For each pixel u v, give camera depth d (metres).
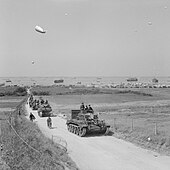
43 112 49.16
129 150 23.53
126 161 20.25
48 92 115.44
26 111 55.00
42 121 43.53
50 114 49.84
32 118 41.34
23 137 20.73
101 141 27.38
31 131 25.69
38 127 34.34
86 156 21.64
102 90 122.19
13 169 14.07
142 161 20.17
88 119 30.91
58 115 51.28
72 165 18.52
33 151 17.03
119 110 53.47
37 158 15.97
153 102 70.00
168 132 27.34
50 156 17.67
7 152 16.53
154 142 24.70
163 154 22.03
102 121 31.11
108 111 52.12
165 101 72.31
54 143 23.97
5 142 18.53
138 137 27.11
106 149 23.98
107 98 88.19
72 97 96.94
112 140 27.78
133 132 29.03
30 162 15.16
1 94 111.38
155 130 27.28
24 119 35.94
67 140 27.89
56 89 134.50
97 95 103.25
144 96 93.81
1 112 48.22
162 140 24.47
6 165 14.70
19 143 18.41
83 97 95.44
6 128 23.14
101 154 22.28
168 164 19.30
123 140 27.70
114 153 22.56
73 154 22.19
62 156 19.97
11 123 25.94
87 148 24.34
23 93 114.62
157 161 20.08
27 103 75.12
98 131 30.19
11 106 65.81
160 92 110.94
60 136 30.14
